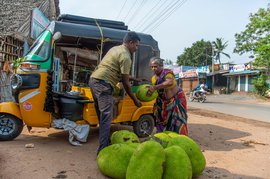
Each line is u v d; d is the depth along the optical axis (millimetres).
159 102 4988
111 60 4191
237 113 13656
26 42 10500
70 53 7062
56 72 6109
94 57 7008
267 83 28906
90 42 6188
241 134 6852
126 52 4215
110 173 3410
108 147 3625
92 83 4230
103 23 6211
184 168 3121
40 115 4957
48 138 5438
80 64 7477
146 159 3020
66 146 4898
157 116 5082
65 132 6031
